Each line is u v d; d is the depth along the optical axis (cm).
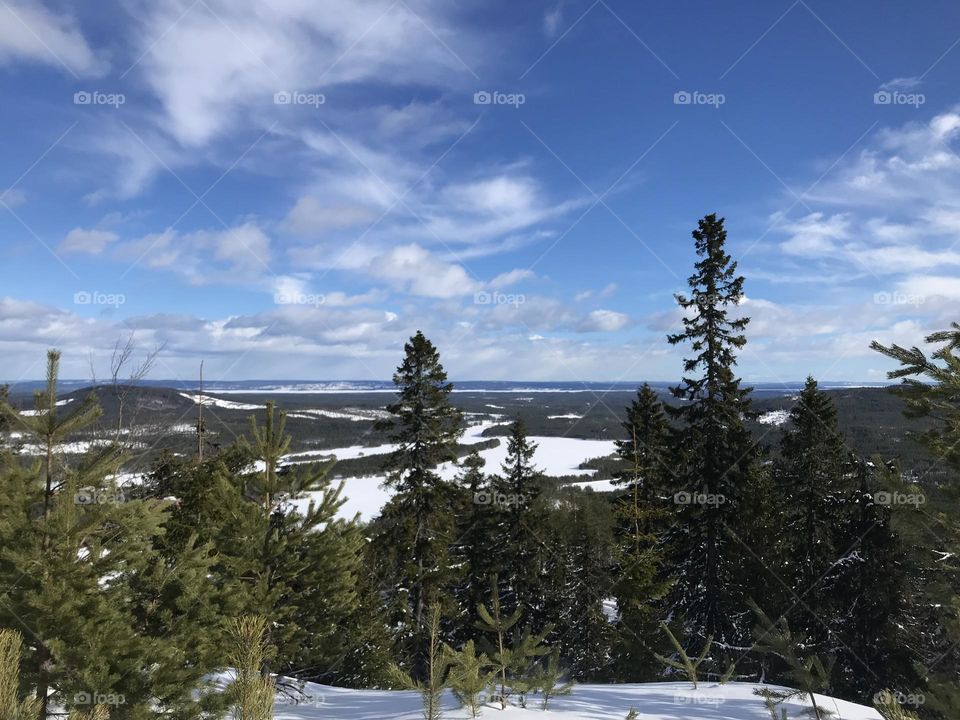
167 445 1599
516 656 797
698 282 2239
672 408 2264
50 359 679
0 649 360
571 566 3400
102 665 608
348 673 1648
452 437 2617
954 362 595
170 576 732
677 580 2223
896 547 1948
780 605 2284
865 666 2056
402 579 2544
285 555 1071
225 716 686
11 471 637
